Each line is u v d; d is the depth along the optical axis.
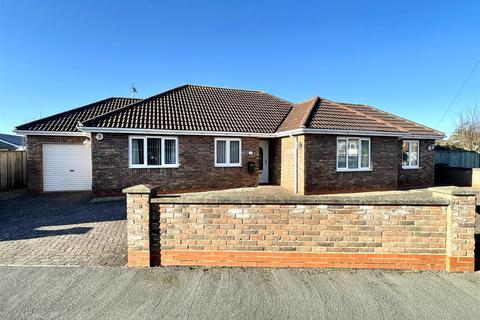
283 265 4.95
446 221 4.88
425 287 4.30
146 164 13.00
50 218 8.58
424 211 4.89
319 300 3.93
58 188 14.73
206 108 15.88
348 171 13.76
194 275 4.62
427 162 16.69
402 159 16.17
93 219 8.40
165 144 13.36
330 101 16.41
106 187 12.43
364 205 4.90
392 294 4.10
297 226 4.93
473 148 24.41
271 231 4.94
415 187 16.05
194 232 4.95
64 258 5.33
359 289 4.23
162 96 15.90
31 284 4.30
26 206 10.64
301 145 13.20
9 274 4.63
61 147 14.75
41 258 5.33
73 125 14.87
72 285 4.28
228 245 4.95
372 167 14.18
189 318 3.51
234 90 19.14
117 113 13.34
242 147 14.69
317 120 13.66
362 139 13.97
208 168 14.04
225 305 3.79
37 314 3.56
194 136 13.77
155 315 3.56
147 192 4.82
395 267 4.91
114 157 12.53
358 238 4.93
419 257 4.90
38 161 14.41
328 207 4.92
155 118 13.65
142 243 4.88
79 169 14.97
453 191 4.74
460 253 4.79
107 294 4.04
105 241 6.32
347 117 14.67
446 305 3.83
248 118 15.80
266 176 16.44
